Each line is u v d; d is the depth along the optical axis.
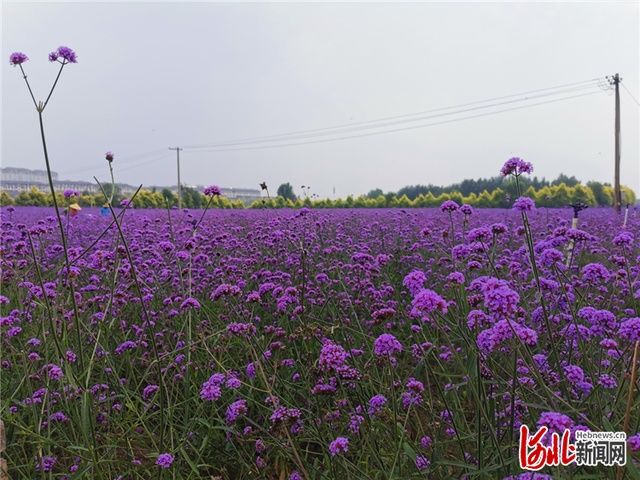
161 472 2.49
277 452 3.00
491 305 2.11
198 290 5.22
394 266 6.53
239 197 40.34
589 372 2.66
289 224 9.38
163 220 12.67
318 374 3.09
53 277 5.27
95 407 3.07
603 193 40.88
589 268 3.12
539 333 3.39
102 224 12.45
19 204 31.00
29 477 2.66
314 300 4.75
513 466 2.15
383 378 3.25
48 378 2.89
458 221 13.74
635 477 1.73
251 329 2.96
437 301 2.28
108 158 3.38
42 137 2.69
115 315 4.29
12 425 3.06
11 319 3.91
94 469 2.60
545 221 13.25
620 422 2.33
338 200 41.41
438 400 3.33
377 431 2.65
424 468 2.40
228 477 2.97
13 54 2.75
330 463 2.39
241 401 2.69
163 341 4.18
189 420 3.10
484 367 2.58
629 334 2.26
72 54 2.86
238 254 7.02
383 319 2.71
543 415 1.89
